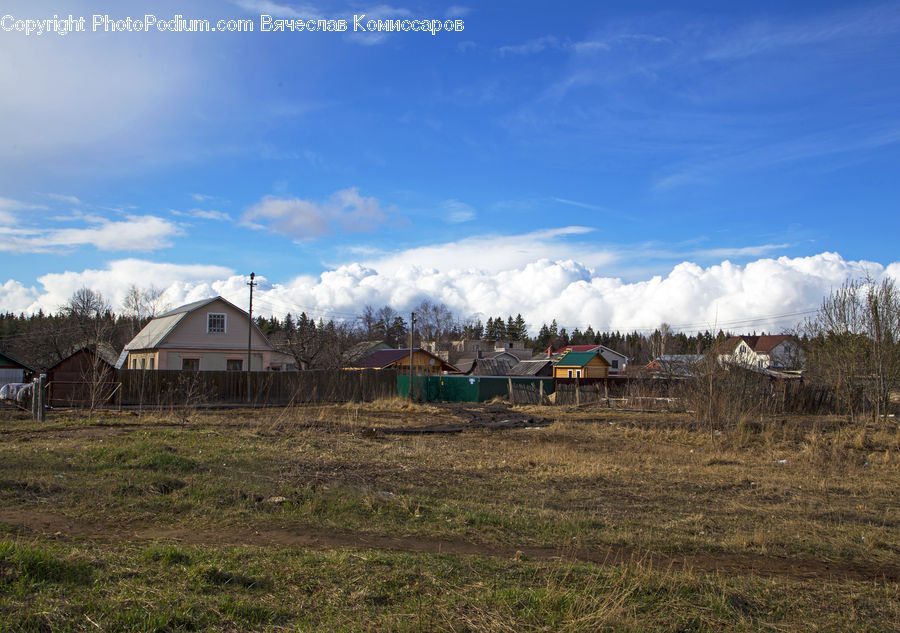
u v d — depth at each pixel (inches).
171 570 200.8
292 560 224.2
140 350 1713.8
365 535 283.7
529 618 184.2
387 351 1993.1
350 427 800.3
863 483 494.3
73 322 2172.7
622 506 385.1
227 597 182.7
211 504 316.8
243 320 1679.4
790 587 235.0
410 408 1237.7
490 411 1230.9
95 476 368.5
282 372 1379.2
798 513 379.9
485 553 267.0
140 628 157.1
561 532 307.7
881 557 288.8
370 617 178.7
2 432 632.4
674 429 876.6
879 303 1081.4
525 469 508.4
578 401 1409.9
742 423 804.0
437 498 377.4
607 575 228.5
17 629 150.8
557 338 4913.9
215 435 618.5
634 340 4778.5
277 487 363.9
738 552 289.1
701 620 193.9
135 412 962.1
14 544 200.8
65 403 1106.1
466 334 4655.5
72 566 192.9
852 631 195.8
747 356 1123.9
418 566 227.1
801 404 1162.0
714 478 497.4
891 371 1058.7
